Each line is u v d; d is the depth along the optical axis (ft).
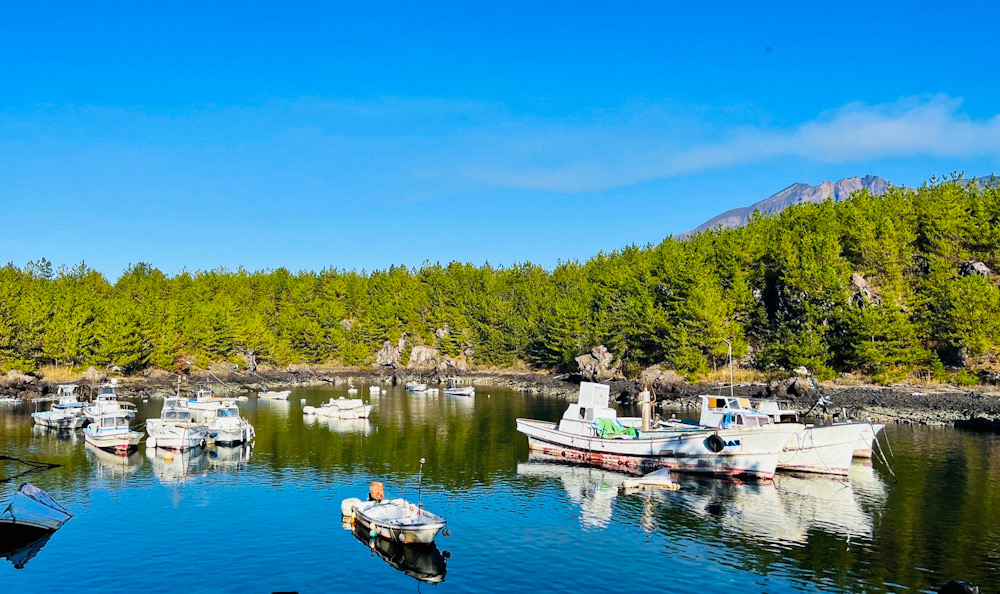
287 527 147.23
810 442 200.75
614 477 199.41
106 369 483.51
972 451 222.89
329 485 186.19
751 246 469.57
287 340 646.33
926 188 497.87
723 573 121.29
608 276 565.12
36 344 476.95
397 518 135.95
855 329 367.25
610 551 132.87
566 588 115.03
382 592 113.09
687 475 201.87
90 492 177.58
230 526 147.84
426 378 586.04
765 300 456.04
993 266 394.52
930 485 180.65
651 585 116.26
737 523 150.92
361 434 278.05
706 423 219.82
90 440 241.76
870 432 214.07
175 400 320.09
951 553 129.18
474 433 280.92
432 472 204.54
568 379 506.48
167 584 116.57
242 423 263.49
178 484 186.39
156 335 515.50
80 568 123.75
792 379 360.69
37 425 303.89
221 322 565.12
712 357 433.48
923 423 281.74
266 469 207.00
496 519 154.81
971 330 346.33
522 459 225.56
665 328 438.81
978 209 418.31
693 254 500.74
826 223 458.91
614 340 471.62
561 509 163.22
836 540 138.21
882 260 403.13
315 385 540.11
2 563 126.31
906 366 360.07
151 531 144.46
